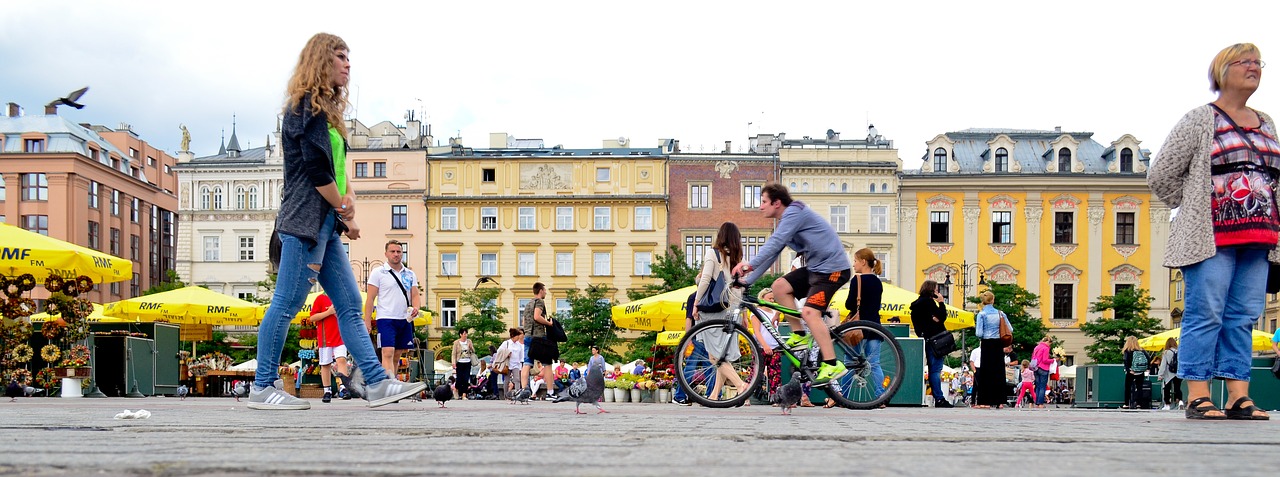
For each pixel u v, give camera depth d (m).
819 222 7.86
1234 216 6.69
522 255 65.88
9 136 70.31
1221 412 6.75
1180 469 3.03
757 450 3.54
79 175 69.25
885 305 21.09
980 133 66.19
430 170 66.31
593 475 2.72
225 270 67.44
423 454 3.27
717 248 9.99
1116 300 57.12
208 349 53.09
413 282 12.14
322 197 7.24
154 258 81.06
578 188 65.94
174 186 88.19
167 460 3.06
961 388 29.06
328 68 7.13
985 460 3.23
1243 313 6.82
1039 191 63.00
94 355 15.95
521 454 3.29
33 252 14.29
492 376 24.44
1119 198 63.00
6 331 14.76
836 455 3.38
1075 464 3.14
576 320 61.00
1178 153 6.79
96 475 2.71
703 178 65.56
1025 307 62.28
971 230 63.16
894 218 63.44
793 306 7.97
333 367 15.19
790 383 7.21
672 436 4.25
